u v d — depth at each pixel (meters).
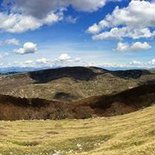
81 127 98.88
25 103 146.88
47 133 89.94
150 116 84.94
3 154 54.16
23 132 91.19
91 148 56.91
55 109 142.75
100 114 141.88
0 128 93.38
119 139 45.12
